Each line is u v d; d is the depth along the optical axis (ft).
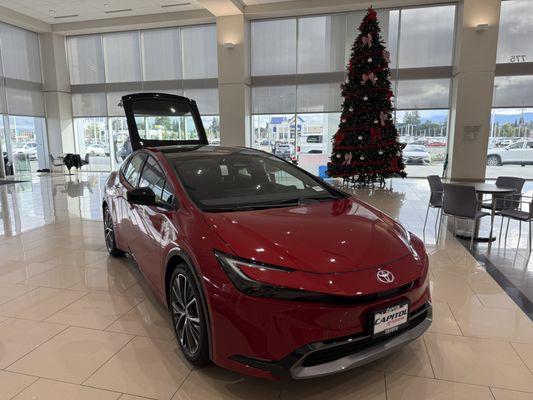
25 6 35.04
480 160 31.83
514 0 31.09
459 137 31.94
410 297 5.62
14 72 39.60
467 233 15.31
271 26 36.58
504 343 7.17
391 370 6.36
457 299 9.09
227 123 36.76
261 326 5.08
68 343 7.23
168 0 33.42
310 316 4.97
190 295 6.29
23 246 13.64
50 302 9.00
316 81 36.42
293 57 36.65
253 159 9.06
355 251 5.67
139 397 5.73
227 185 7.82
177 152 9.03
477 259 12.12
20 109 40.45
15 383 6.10
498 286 9.90
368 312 5.21
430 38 33.55
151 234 7.81
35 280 10.37
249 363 5.24
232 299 5.24
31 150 42.60
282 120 37.88
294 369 5.02
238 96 36.14
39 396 5.79
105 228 12.50
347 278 5.22
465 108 31.48
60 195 25.96
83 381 6.12
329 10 34.27
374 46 27.55
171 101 15.03
